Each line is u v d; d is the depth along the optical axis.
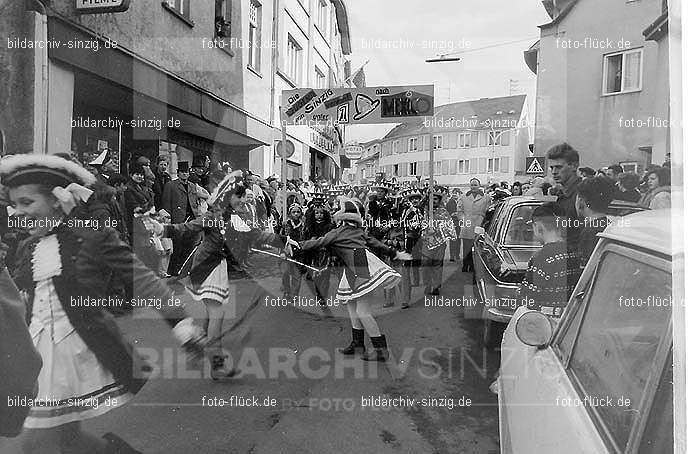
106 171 3.16
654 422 1.04
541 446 1.21
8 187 1.85
